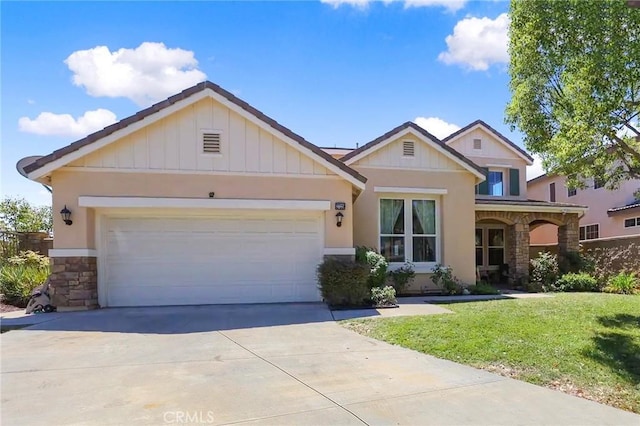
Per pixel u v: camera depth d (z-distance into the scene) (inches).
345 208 483.2
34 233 618.8
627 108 323.6
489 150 828.0
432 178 602.2
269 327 348.8
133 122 434.6
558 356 258.2
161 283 454.9
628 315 370.3
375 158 586.9
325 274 449.7
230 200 456.4
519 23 379.6
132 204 436.1
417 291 589.6
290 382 216.4
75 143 421.1
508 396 201.5
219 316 392.8
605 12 327.6
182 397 194.4
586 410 187.0
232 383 213.9
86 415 173.8
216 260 466.3
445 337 302.5
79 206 428.8
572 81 328.5
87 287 426.0
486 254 807.7
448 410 183.5
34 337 313.9
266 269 475.8
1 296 490.9
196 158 452.4
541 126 385.4
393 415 177.2
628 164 382.9
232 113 462.0
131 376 224.5
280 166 470.0
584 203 949.8
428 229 608.7
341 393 201.6
